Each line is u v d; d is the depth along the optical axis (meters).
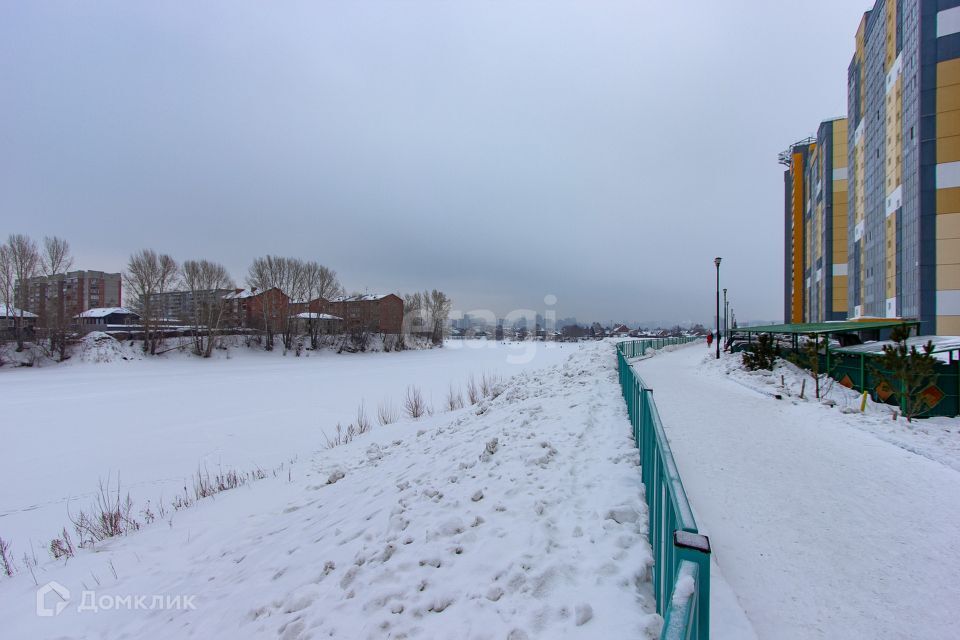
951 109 29.52
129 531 7.68
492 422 8.65
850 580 3.46
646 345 30.78
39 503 10.27
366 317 70.56
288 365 49.09
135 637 4.07
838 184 58.97
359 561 3.88
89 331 53.78
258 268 64.25
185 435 16.84
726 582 3.39
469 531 3.89
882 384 10.42
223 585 4.62
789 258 89.00
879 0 38.62
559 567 3.11
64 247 52.59
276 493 8.55
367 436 13.40
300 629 3.19
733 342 25.78
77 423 19.48
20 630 4.50
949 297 29.38
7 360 44.09
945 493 5.13
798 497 5.02
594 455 5.30
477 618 2.81
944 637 2.88
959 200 29.19
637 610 2.64
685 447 7.00
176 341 55.91
